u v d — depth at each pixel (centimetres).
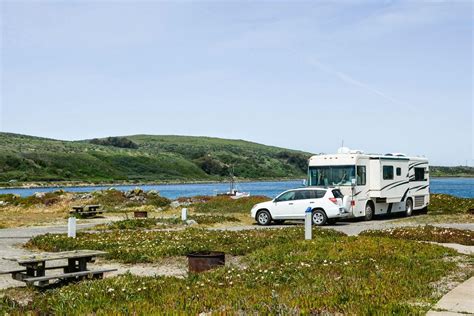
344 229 2530
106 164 16912
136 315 824
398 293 959
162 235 2086
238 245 1766
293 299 898
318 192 2769
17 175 13925
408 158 3344
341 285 1017
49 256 1198
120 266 1500
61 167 15425
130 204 4534
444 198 4147
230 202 4209
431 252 1511
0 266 1476
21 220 3334
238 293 976
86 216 3628
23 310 915
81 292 998
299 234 2047
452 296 961
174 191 11138
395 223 2853
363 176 2952
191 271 1325
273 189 11750
